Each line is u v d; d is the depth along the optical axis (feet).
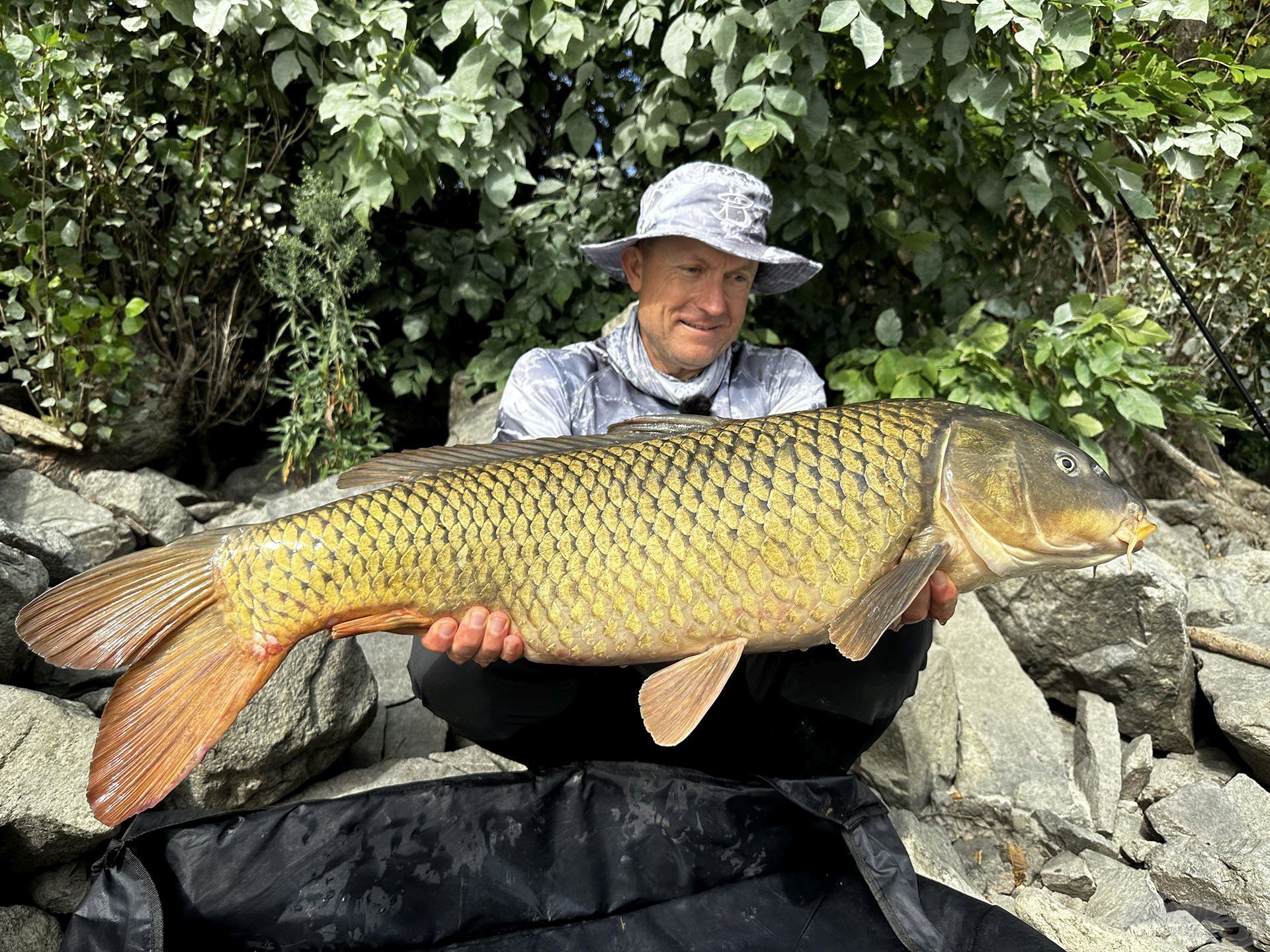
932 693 4.21
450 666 3.17
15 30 4.81
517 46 5.41
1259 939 3.42
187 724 2.48
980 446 2.59
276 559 2.49
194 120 5.35
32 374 5.17
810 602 2.56
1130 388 5.02
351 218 5.56
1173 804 3.92
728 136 4.87
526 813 2.85
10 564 3.63
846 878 2.79
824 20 4.61
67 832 3.13
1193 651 4.69
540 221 5.89
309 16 5.11
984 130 5.63
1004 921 2.66
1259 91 6.15
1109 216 5.91
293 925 2.64
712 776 2.89
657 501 2.54
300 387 5.42
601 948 2.66
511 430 3.68
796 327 6.19
